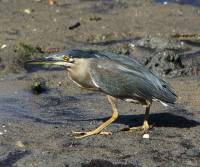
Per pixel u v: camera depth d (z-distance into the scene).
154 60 17.34
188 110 14.77
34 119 14.24
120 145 12.70
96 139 13.00
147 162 11.94
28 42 19.91
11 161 12.02
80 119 14.31
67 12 23.09
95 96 15.84
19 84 16.67
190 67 17.59
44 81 16.89
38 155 12.24
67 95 15.91
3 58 18.34
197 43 20.05
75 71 13.59
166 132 13.45
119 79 13.34
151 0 24.48
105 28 21.52
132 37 20.78
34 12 23.03
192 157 12.20
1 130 13.46
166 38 19.86
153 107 14.99
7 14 22.70
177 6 23.86
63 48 19.62
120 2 24.19
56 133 13.34
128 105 15.18
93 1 24.28
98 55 13.66
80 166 11.77
